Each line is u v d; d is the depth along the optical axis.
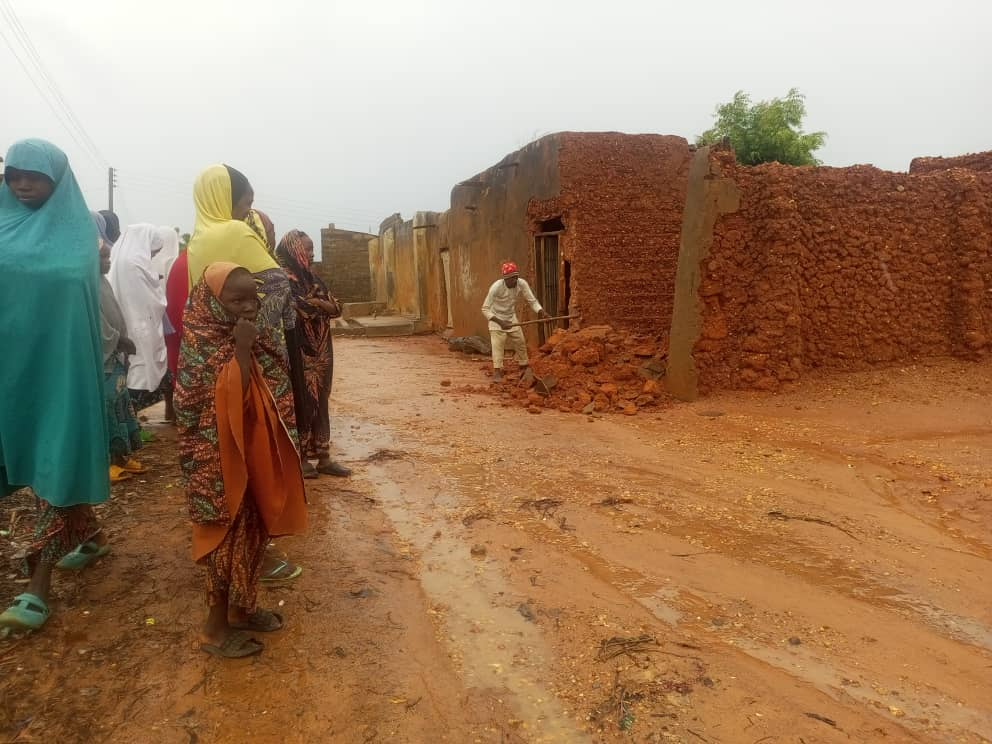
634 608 3.48
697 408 7.87
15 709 2.65
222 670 2.94
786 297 8.12
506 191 13.99
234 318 2.94
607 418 7.64
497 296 10.05
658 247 11.97
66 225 3.32
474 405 8.48
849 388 8.10
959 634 3.23
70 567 3.76
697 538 4.33
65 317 3.15
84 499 3.18
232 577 2.98
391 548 4.21
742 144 20.50
